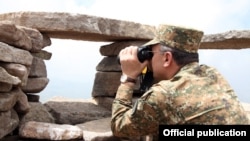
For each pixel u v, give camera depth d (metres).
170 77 1.77
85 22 4.03
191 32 1.74
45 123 3.28
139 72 1.92
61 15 3.92
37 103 3.62
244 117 1.56
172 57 1.74
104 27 4.18
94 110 4.56
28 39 3.27
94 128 3.66
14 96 2.94
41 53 3.86
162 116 1.62
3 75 2.62
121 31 4.33
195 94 1.59
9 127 2.93
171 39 1.75
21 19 3.95
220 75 1.73
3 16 4.13
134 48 1.95
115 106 1.85
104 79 4.86
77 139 3.25
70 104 4.62
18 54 2.97
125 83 1.91
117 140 3.51
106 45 4.95
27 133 3.12
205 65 1.78
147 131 1.71
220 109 1.54
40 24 3.90
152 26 4.62
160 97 1.60
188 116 1.56
